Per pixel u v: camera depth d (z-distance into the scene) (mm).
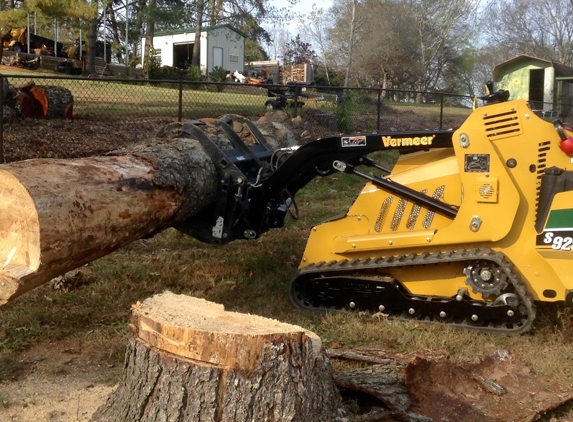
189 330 2812
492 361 4227
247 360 2771
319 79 43438
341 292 5480
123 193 4449
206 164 5480
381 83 43625
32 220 3768
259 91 20219
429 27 42000
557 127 4797
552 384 4059
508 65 22250
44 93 12320
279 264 6801
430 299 5164
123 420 2992
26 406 3939
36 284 3904
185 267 6594
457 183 5203
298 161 5609
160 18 30047
